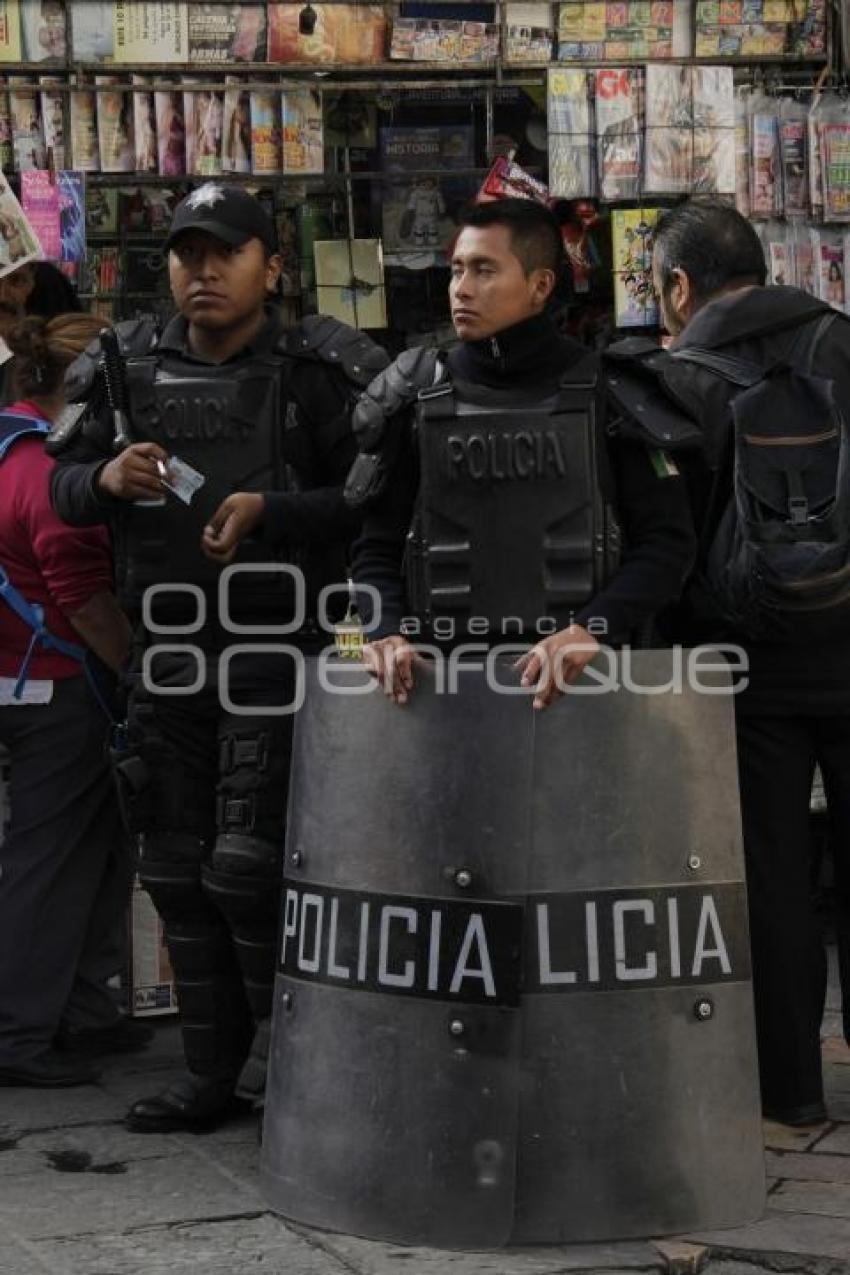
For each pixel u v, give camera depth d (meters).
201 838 5.16
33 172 7.18
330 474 5.04
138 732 5.14
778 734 5.26
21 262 6.38
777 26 7.63
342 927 4.42
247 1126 5.29
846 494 4.84
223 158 7.39
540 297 4.39
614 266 7.50
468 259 4.35
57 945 5.75
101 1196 4.69
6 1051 5.68
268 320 5.05
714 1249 4.28
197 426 4.95
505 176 7.41
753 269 5.47
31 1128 5.29
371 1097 4.35
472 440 4.37
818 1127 5.29
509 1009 4.24
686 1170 4.33
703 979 4.36
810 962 5.28
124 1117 5.36
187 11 7.32
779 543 4.85
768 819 5.27
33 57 7.27
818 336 5.29
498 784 4.26
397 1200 4.31
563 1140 4.25
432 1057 4.29
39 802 5.76
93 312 7.43
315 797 4.52
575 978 4.25
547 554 4.36
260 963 5.01
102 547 5.68
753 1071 4.44
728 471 5.09
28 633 5.75
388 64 7.45
